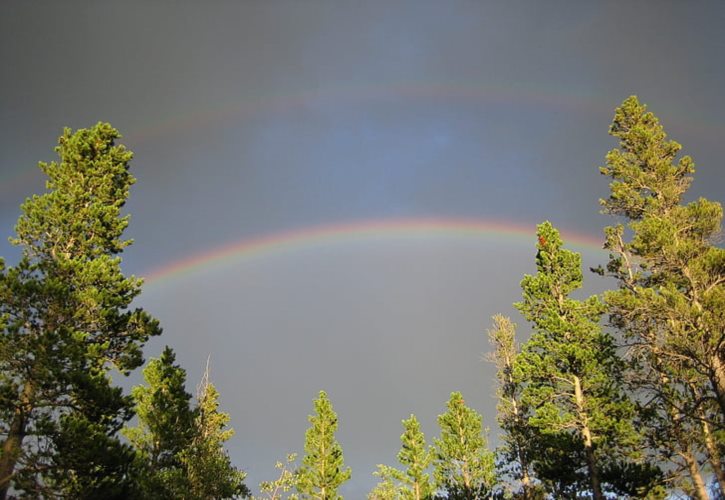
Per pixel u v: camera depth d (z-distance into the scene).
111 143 25.44
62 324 19.58
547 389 24.78
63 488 17.09
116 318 20.38
